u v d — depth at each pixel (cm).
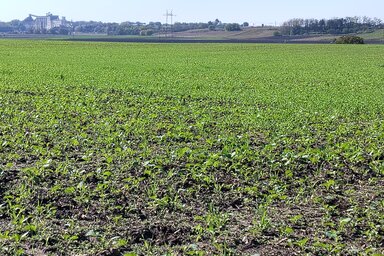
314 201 989
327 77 3488
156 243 798
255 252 769
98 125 1590
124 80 2962
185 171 1123
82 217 888
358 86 2952
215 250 769
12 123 1634
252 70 3944
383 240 822
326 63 4875
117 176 1091
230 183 1073
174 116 1802
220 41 11762
